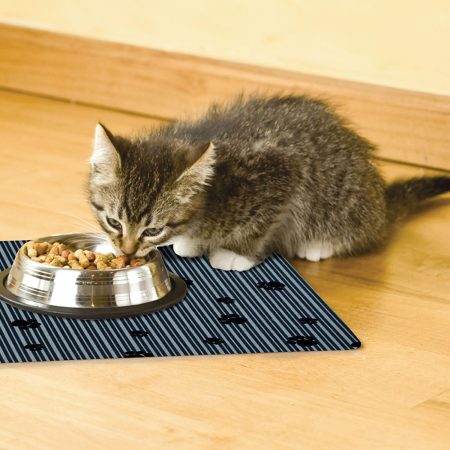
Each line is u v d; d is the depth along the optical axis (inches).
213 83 214.4
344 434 102.3
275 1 205.9
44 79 233.1
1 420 101.0
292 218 149.9
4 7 234.8
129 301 125.6
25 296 125.0
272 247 151.5
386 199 166.2
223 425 102.5
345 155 152.5
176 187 134.5
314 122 153.2
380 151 201.3
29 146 196.5
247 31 210.8
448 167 195.8
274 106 156.9
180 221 137.6
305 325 126.0
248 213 143.3
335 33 201.6
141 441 98.5
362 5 197.0
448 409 108.7
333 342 122.0
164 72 219.5
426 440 102.2
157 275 129.7
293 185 146.8
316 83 203.5
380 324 129.5
